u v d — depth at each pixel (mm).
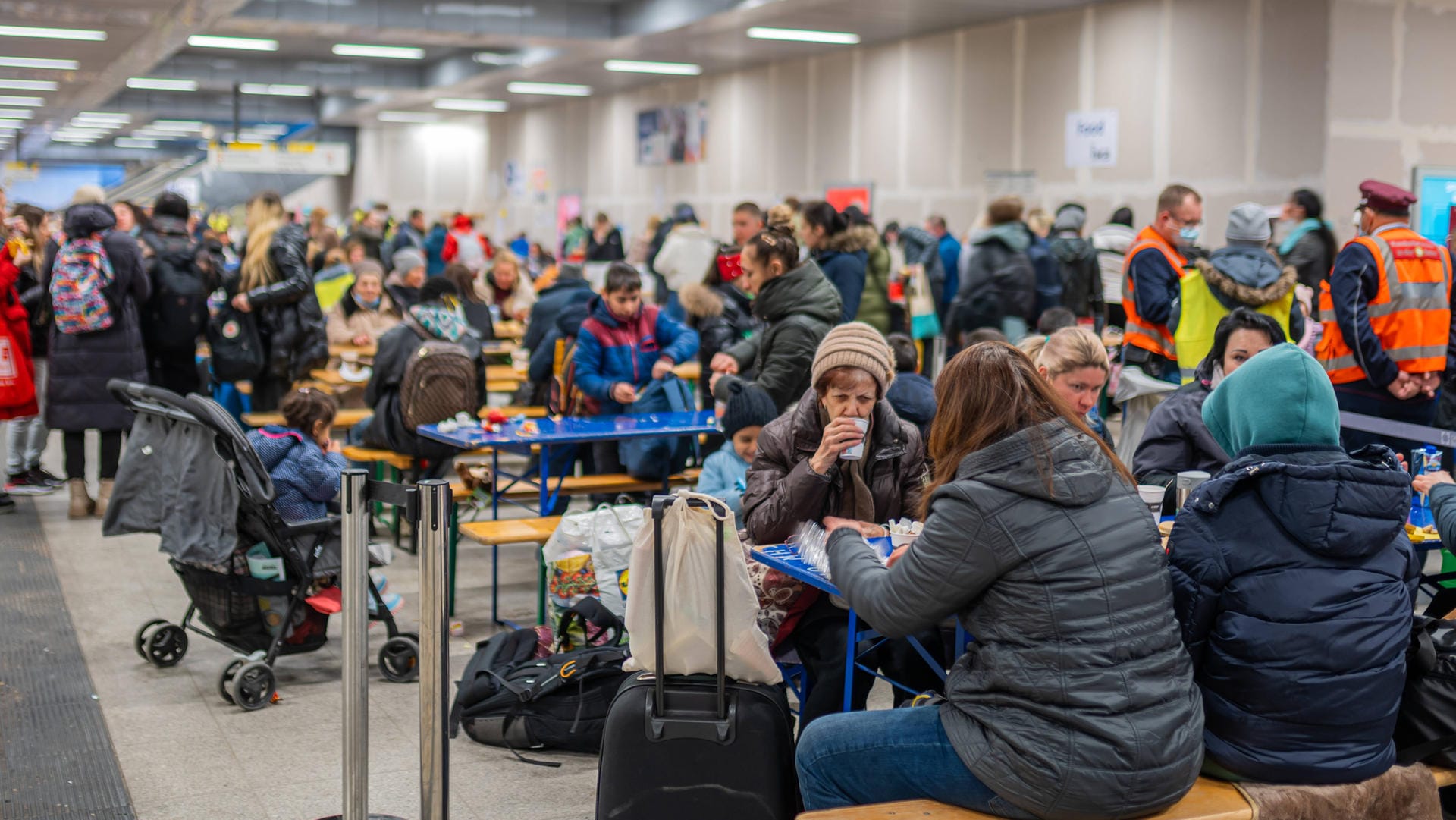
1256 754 2793
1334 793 2787
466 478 6270
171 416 4512
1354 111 11633
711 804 3049
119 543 7039
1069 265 10422
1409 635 2930
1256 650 2762
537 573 6570
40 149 46844
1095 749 2533
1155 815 2650
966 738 2689
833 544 3027
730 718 3033
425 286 6965
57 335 7449
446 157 33906
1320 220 9758
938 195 16609
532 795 3875
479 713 4250
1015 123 15250
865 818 2695
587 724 4137
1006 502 2615
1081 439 2684
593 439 5859
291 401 5082
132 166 49781
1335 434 2859
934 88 16578
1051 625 2580
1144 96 13430
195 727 4438
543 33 17953
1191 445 4387
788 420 3832
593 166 26406
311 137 37781
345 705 3363
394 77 26172
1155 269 6027
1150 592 2635
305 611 4750
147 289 7602
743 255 5648
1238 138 12391
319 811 3768
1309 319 7930
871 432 3826
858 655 3770
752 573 3771
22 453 8344
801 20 15734
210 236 10031
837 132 18609
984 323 9406
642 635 3084
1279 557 2777
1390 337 5695
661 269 10109
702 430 6059
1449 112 12109
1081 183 14320
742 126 21016
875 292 10211
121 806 3773
